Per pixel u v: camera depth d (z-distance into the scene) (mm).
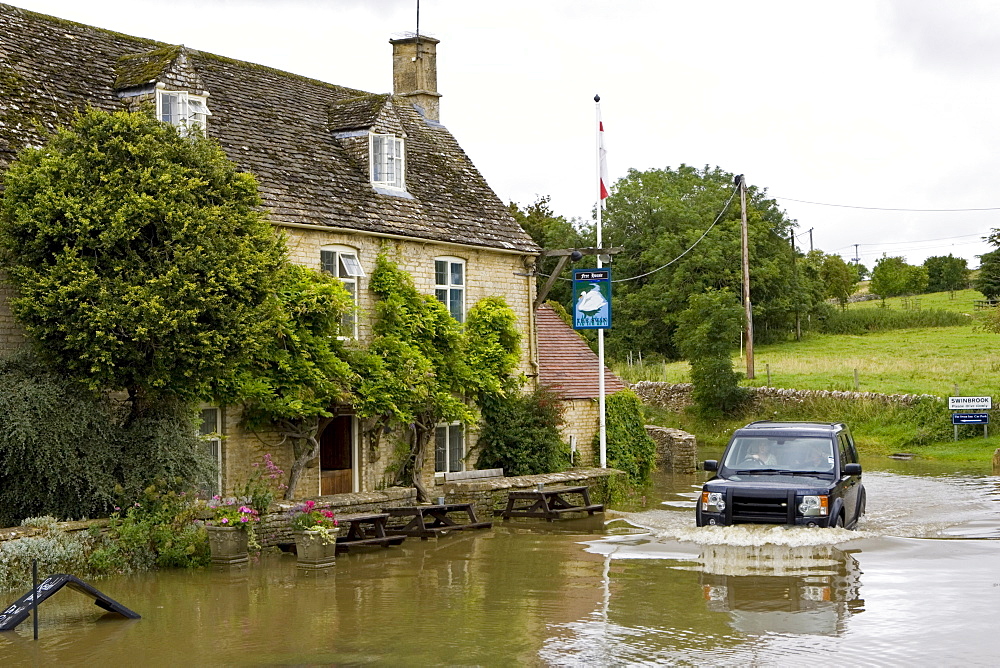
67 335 16469
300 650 11680
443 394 24703
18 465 16578
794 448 19906
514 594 14711
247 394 20188
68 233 16641
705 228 76375
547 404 28656
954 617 12578
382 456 24844
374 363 23172
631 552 18219
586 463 31234
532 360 29609
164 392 17984
